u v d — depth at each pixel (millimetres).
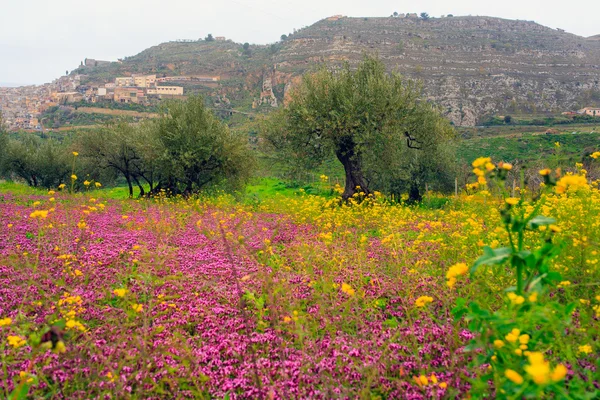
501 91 156375
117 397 3822
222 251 9461
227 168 29406
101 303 6270
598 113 136500
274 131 29391
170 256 7773
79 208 13539
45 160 43344
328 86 24375
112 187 46781
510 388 2791
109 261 8023
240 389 4176
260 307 5688
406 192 37250
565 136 84750
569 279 5477
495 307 4988
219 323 5715
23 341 3783
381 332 5145
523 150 78312
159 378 4223
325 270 7383
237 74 197750
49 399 3881
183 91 176500
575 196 7816
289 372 4258
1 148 41344
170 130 28844
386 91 23531
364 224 12727
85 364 4164
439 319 5375
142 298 6352
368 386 3592
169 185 31562
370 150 23781
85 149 35219
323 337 5090
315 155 25438
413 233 11789
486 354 3404
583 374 3627
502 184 3646
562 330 3143
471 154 77312
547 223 3150
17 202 17953
